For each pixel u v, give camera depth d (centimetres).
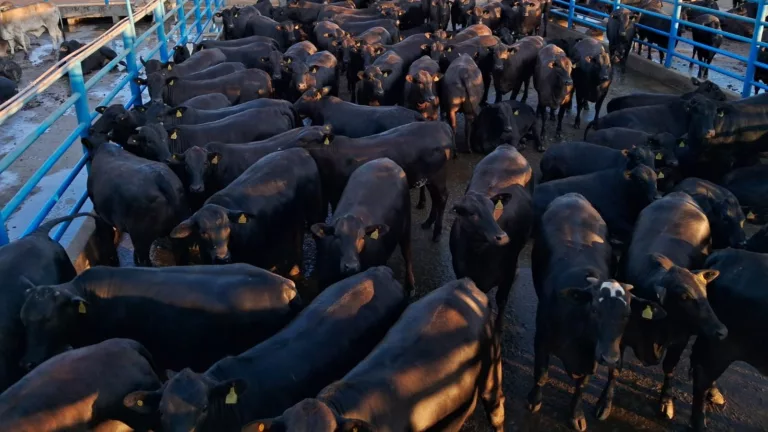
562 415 605
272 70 1384
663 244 662
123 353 526
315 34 1741
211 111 1045
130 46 1237
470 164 1168
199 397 463
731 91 1444
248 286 602
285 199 800
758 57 1495
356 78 1548
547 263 655
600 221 704
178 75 1295
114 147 882
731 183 965
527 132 1236
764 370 584
